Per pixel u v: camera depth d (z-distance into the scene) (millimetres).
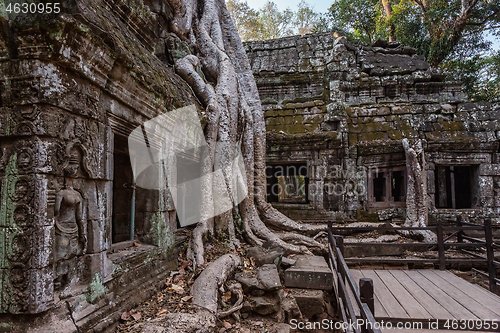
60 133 2250
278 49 10055
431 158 7852
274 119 8734
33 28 2080
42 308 2047
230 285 3756
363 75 8938
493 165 7785
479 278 5598
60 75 2240
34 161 2092
